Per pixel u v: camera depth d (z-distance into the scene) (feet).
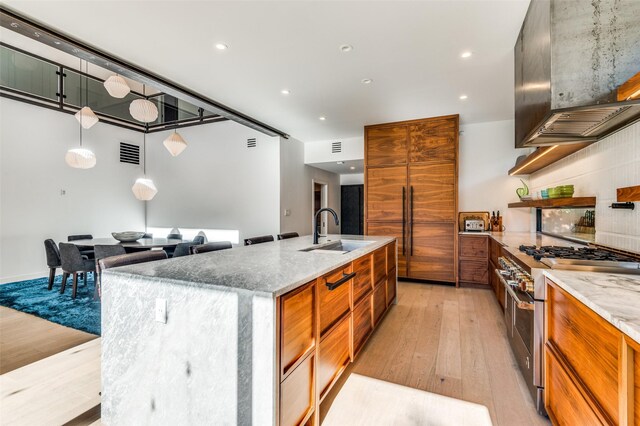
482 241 14.39
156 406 4.60
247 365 3.91
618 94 5.20
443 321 10.16
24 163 17.03
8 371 7.09
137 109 12.14
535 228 14.85
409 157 15.74
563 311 4.78
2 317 10.70
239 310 3.96
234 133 20.35
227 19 7.54
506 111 14.38
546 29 5.86
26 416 5.53
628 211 6.51
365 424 5.35
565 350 4.68
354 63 9.75
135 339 4.78
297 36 8.29
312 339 4.84
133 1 6.85
